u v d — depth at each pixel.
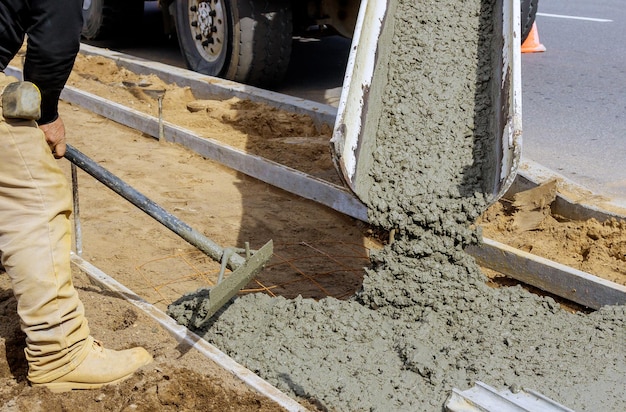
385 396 2.79
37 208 2.60
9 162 2.55
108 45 10.80
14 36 2.58
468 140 3.84
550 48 9.67
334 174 5.39
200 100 7.44
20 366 2.95
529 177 4.88
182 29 8.46
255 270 2.98
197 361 2.95
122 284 3.86
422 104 4.00
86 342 2.81
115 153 6.07
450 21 4.50
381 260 3.40
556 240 4.41
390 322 3.24
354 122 3.46
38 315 2.65
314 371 2.93
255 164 5.48
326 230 4.71
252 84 7.90
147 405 2.72
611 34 10.51
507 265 4.08
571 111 7.07
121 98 7.56
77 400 2.77
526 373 2.89
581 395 2.77
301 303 3.27
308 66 9.22
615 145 6.14
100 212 4.82
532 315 3.25
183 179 5.51
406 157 3.68
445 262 3.34
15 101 2.47
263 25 7.48
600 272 3.98
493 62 4.12
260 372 2.94
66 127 6.84
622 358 3.01
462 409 2.63
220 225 4.70
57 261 2.65
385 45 4.20
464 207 3.36
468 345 3.07
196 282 3.92
